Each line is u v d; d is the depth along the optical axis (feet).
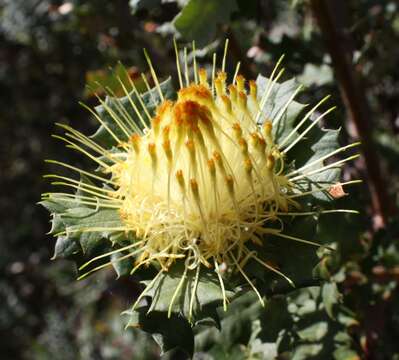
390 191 1.03
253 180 0.50
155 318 0.48
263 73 0.85
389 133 1.14
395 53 0.94
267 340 0.69
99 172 0.55
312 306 0.72
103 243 0.50
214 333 0.71
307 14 0.88
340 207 0.74
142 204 0.50
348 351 0.71
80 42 1.35
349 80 0.80
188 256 0.49
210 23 0.61
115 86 0.69
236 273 0.49
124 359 1.47
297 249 0.49
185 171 0.49
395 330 0.91
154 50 0.93
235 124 0.48
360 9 0.91
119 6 0.96
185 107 0.48
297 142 0.53
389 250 0.77
